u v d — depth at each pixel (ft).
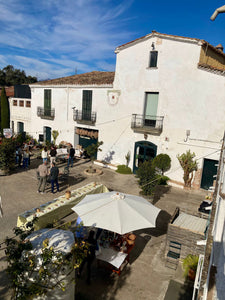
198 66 43.01
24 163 52.65
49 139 74.69
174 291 20.24
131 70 52.03
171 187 46.96
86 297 19.10
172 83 46.55
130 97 53.01
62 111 68.23
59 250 15.57
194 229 24.08
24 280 15.12
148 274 22.31
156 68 48.11
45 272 14.39
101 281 21.13
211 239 12.35
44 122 74.74
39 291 14.55
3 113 89.30
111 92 56.08
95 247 20.11
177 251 23.89
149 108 51.21
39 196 37.76
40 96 74.59
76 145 66.85
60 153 57.47
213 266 10.01
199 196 42.47
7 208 33.04
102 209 21.43
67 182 45.37
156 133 49.67
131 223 20.13
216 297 8.37
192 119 45.01
